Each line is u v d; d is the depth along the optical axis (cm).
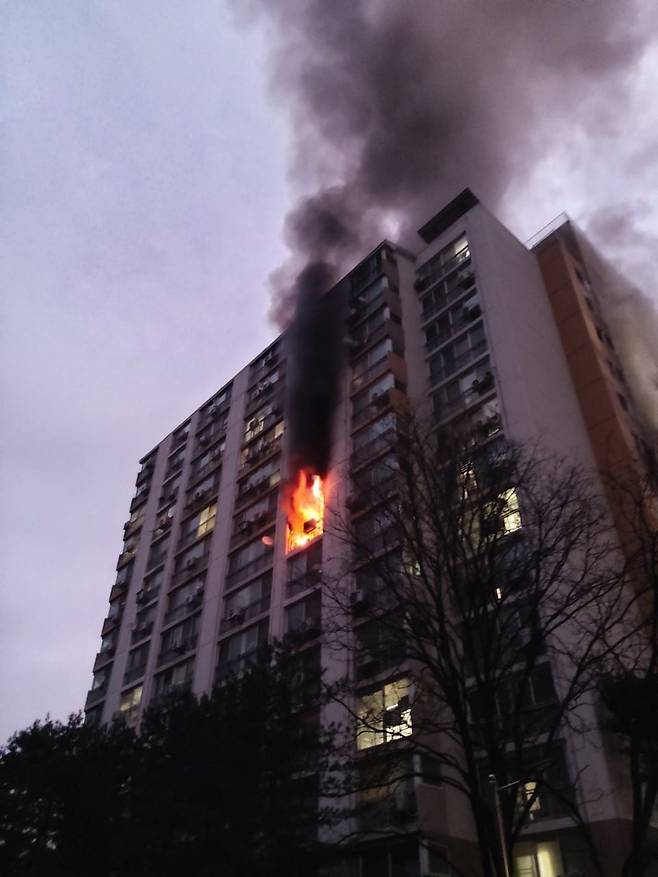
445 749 2305
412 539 1839
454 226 3938
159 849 1686
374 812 2248
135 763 2042
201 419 5050
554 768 2070
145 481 5209
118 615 4481
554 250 3831
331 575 2988
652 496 2200
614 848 1878
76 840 2022
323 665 2722
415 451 1920
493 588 1695
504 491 1811
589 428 3133
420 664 2409
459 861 2119
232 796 1739
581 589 1762
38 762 2205
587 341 3406
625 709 1524
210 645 3516
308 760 1905
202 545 4131
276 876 1686
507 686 2173
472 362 3234
